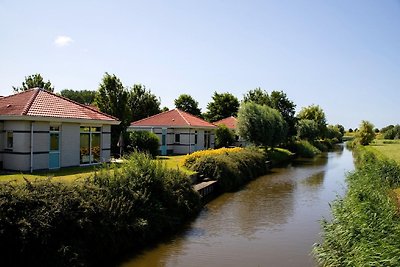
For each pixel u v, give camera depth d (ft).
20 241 28.84
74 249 31.63
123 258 36.58
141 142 100.68
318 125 243.81
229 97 237.86
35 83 147.13
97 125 77.00
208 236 43.88
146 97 181.57
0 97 74.33
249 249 39.17
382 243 25.91
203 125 132.05
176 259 36.22
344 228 33.17
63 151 69.05
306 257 36.73
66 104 74.28
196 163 75.10
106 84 102.22
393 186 56.39
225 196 70.08
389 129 306.55
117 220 37.76
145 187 45.14
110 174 43.47
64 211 32.68
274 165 128.98
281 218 52.85
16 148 62.39
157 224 43.19
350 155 189.16
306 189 78.64
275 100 166.40
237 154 95.04
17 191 31.48
